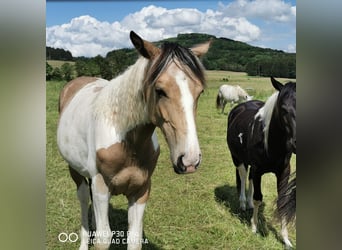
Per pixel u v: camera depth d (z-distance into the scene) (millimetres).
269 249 3539
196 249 3512
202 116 11625
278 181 3631
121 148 2268
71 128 2809
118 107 2289
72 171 3160
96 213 2465
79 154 2721
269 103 3502
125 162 2309
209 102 15812
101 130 2332
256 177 3758
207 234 3779
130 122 2217
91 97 2785
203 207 4391
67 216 4004
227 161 6355
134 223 2516
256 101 4664
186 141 1787
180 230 3840
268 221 4184
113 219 3988
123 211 4219
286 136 3322
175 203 4477
